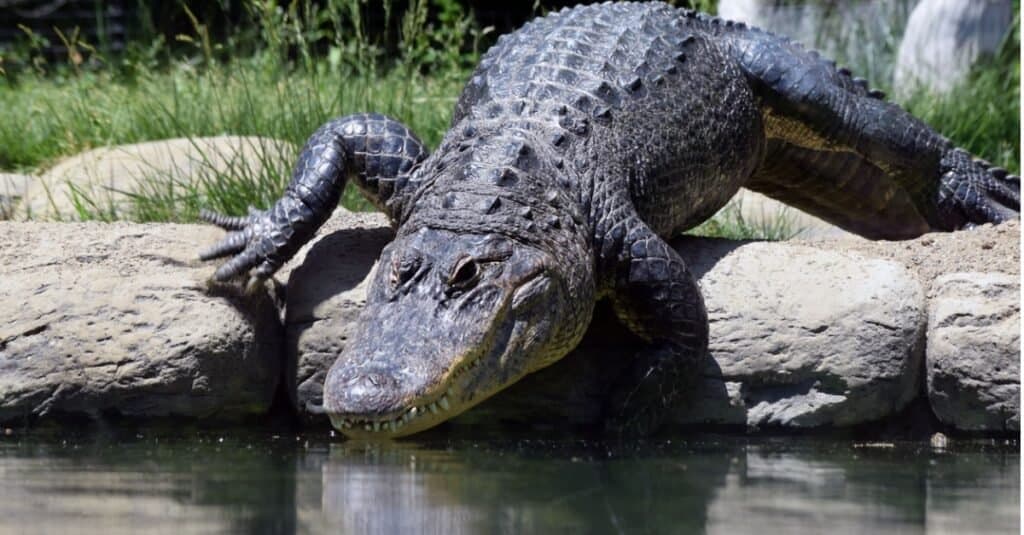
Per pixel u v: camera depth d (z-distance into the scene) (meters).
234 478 12.31
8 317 15.49
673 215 17.77
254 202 21.19
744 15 36.91
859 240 18.06
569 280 15.12
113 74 35.66
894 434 15.85
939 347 15.53
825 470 13.23
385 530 10.18
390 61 34.03
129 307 15.64
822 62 19.94
